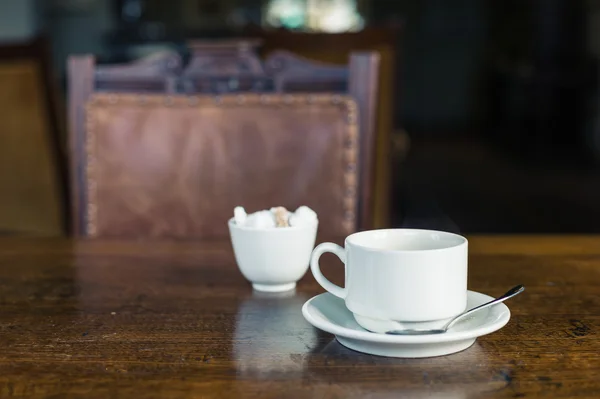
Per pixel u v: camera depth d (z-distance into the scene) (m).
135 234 1.61
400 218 5.86
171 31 6.38
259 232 1.16
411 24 11.09
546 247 1.40
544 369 0.95
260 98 1.62
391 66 2.50
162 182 1.61
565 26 9.17
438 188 7.36
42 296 1.17
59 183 2.39
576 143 9.09
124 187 1.61
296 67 1.67
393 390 0.92
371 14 10.91
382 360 0.97
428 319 0.98
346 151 1.61
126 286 1.21
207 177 1.62
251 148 1.62
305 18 8.17
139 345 1.02
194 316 1.10
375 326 0.99
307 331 1.05
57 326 1.07
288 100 1.62
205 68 1.67
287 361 0.98
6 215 2.38
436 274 0.97
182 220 1.61
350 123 1.61
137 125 1.62
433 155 9.59
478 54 11.17
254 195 1.61
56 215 2.38
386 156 2.53
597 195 6.92
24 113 2.35
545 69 9.37
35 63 2.33
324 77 1.66
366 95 1.63
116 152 1.61
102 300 1.16
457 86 11.29
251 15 7.93
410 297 0.97
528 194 7.05
